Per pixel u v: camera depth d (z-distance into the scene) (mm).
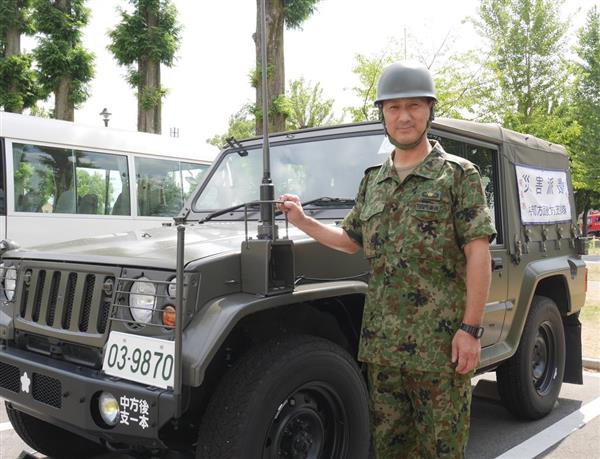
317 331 2887
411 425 2428
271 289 2412
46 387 2570
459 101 14695
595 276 13586
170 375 2205
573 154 26438
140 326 2393
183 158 9828
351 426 2717
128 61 16406
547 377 4609
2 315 3027
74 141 8398
